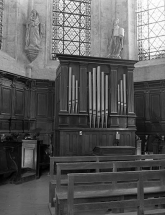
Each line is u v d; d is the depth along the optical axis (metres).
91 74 11.36
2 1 14.45
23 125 14.26
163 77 15.36
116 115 11.30
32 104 14.84
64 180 6.10
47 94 15.21
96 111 11.13
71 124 10.80
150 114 15.29
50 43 16.09
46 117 15.02
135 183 4.69
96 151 9.07
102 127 11.15
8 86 13.48
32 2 15.58
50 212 5.76
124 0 16.81
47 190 8.05
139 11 17.11
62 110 10.77
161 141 12.95
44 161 12.00
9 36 14.49
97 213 5.46
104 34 16.83
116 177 4.20
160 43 16.28
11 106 13.58
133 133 11.43
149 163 5.66
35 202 6.64
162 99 14.92
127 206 4.20
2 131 12.80
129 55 16.47
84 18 17.09
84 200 4.50
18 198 7.04
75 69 11.22
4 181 8.95
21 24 14.96
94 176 4.12
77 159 6.45
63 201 4.57
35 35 15.00
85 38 17.02
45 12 15.88
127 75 11.80
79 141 10.71
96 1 17.06
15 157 9.15
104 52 16.70
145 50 16.83
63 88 10.91
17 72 14.30
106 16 16.97
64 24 16.72
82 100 11.05
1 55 13.41
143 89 15.68
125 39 16.61
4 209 6.02
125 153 8.70
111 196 4.64
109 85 11.55
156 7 16.61
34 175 9.96
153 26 16.67
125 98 11.56
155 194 5.02
